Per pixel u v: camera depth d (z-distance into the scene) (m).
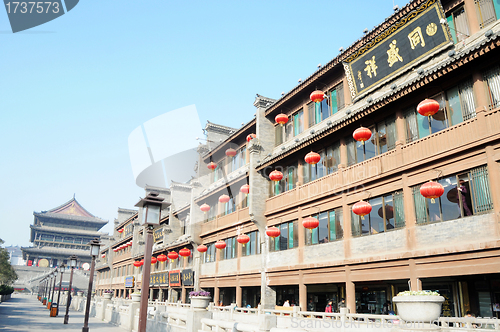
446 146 11.99
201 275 26.09
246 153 23.69
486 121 11.05
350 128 16.06
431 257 11.91
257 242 21.00
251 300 23.03
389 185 13.84
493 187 10.64
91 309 29.20
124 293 44.78
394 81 14.75
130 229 46.84
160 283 33.09
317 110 19.53
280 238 19.30
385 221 13.87
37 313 29.72
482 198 10.97
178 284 29.17
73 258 23.62
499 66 11.16
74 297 42.88
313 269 16.58
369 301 16.44
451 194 11.84
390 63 14.70
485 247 10.48
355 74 16.27
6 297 50.28
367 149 15.26
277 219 19.56
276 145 22.17
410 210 12.88
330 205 16.41
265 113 22.56
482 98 11.33
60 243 93.75
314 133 17.19
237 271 22.06
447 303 13.64
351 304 14.51
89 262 92.25
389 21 14.90
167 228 32.91
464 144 11.45
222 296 25.67
